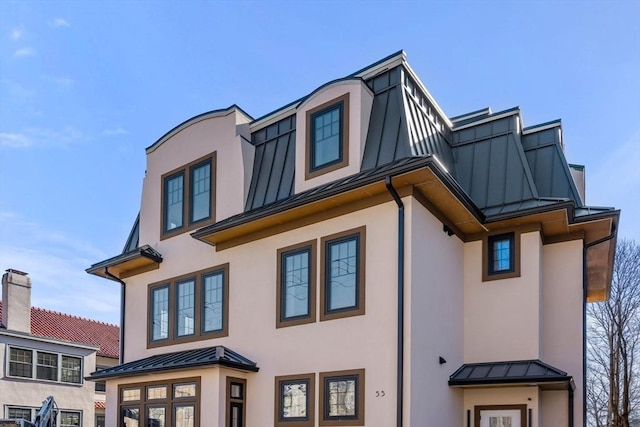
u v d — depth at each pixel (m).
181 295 13.77
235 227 12.17
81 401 27.86
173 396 11.74
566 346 11.38
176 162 14.74
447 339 10.92
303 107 12.26
